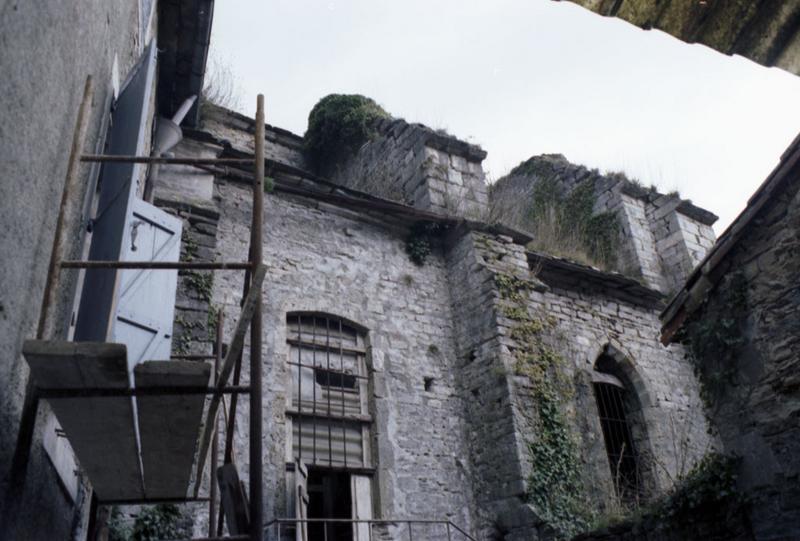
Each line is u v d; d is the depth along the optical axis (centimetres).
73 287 353
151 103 786
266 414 819
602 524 804
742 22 208
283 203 994
